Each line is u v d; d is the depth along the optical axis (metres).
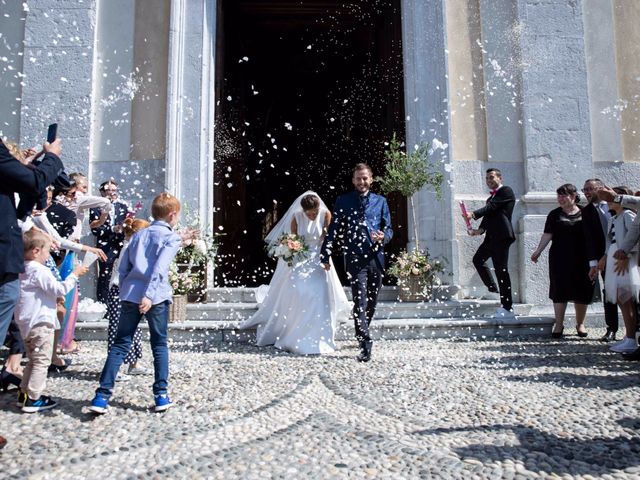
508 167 7.05
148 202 6.89
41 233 3.22
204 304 6.19
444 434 2.56
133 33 7.17
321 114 14.20
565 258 5.48
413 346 5.06
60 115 6.92
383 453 2.31
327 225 5.12
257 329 5.35
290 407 3.05
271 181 14.03
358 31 12.09
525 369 3.96
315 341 4.76
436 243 6.80
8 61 7.06
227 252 8.46
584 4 7.35
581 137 7.02
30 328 2.99
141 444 2.44
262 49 13.20
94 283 6.59
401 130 7.66
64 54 7.02
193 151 6.89
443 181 6.84
